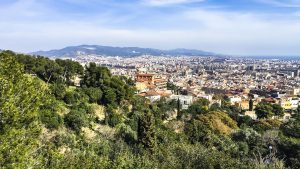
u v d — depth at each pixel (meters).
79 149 48.97
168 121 92.75
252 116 132.12
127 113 86.00
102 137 60.81
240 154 47.28
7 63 17.23
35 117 17.06
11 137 15.71
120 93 88.88
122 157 32.84
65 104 73.75
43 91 18.28
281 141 55.94
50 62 94.50
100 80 91.00
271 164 30.11
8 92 16.11
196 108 107.56
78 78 105.25
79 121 63.06
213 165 26.97
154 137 53.22
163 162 28.45
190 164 27.14
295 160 47.97
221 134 67.31
